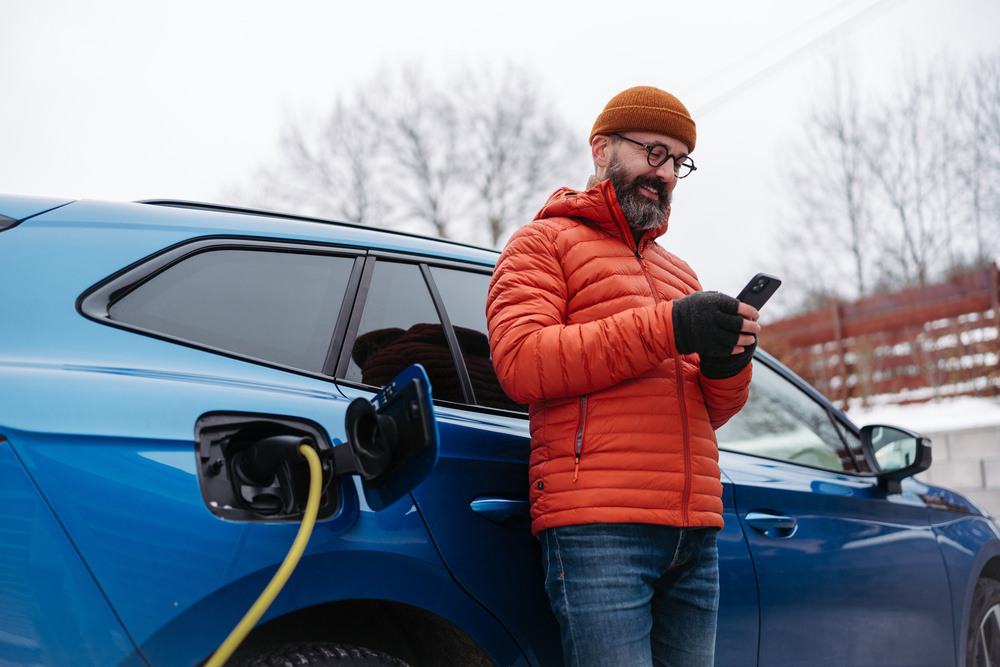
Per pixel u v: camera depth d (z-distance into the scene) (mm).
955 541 2727
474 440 1595
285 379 1428
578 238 1576
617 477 1413
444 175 24234
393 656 1372
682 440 1475
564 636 1435
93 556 1068
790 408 2619
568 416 1449
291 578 1246
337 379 1515
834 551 2244
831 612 2193
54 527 1053
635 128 1602
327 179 24406
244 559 1187
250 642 1297
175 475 1165
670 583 1558
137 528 1110
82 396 1147
